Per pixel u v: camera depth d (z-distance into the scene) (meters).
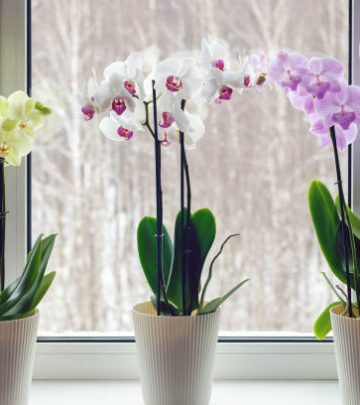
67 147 1.34
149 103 1.06
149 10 1.32
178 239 1.13
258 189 1.35
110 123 1.10
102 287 1.36
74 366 1.30
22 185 1.27
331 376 1.30
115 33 1.32
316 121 1.03
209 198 1.35
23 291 1.07
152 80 1.02
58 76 1.33
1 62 1.24
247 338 1.32
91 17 1.32
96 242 1.36
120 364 1.30
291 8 1.32
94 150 1.34
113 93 1.00
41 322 1.36
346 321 1.04
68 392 1.23
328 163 1.35
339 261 1.13
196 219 1.16
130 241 1.36
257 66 1.05
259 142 1.34
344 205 1.05
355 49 1.27
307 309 1.37
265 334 1.36
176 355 1.08
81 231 1.36
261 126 1.34
